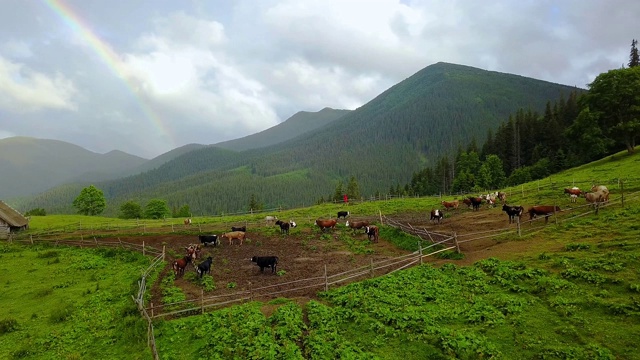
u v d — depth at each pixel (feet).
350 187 449.48
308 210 216.74
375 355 53.52
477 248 94.32
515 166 357.61
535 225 102.99
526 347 51.44
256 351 55.72
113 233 166.40
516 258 79.25
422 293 70.59
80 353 65.05
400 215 164.25
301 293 80.53
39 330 75.51
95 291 94.89
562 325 54.34
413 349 54.54
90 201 326.85
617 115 198.29
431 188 422.00
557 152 292.20
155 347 59.82
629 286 58.90
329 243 129.59
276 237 145.89
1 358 65.57
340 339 58.44
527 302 61.72
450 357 51.06
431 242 107.24
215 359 55.77
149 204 339.57
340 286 82.23
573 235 85.76
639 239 73.77
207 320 68.44
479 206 155.43
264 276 97.14
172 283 95.09
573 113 359.46
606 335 50.85
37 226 220.02
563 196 137.28
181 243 143.95
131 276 103.91
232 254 122.72
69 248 144.05
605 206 101.86
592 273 64.90
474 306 62.95
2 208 195.00
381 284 76.84
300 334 60.64
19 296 96.22
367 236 133.59
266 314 69.46
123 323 72.38
